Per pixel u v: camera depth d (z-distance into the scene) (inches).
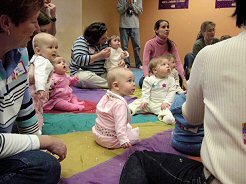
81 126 70.2
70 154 54.2
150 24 213.0
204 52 30.2
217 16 180.9
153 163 35.9
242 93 25.9
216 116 27.8
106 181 45.0
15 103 35.8
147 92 84.1
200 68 30.7
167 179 34.1
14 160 30.8
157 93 84.3
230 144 26.8
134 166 35.8
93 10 197.0
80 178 45.6
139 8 193.8
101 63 120.3
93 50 117.4
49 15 95.4
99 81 115.3
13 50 33.5
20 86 36.3
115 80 59.6
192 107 35.2
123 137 54.5
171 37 205.3
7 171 30.5
